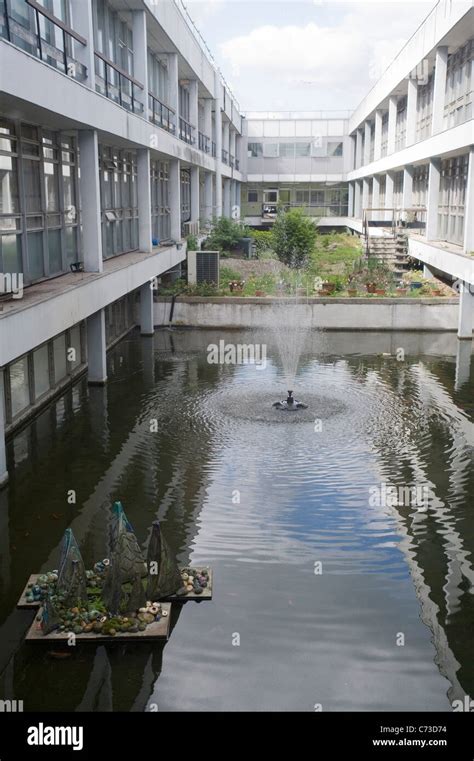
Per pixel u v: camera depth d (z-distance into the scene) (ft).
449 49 64.18
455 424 35.88
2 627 19.10
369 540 23.76
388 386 43.68
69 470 29.96
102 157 51.80
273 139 144.66
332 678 16.98
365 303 63.05
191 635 18.57
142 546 23.12
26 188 36.47
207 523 24.94
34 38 34.06
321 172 145.48
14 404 35.45
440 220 71.36
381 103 102.47
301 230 89.86
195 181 85.25
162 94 73.26
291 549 23.13
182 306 64.39
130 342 58.85
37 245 37.96
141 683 16.84
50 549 23.29
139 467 30.14
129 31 57.57
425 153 68.54
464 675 17.13
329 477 28.96
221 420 36.52
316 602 20.10
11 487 28.22
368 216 115.65
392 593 20.62
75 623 18.76
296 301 63.72
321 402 39.86
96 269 41.47
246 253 90.58
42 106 28.76
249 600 20.16
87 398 41.11
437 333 62.64
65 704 16.28
